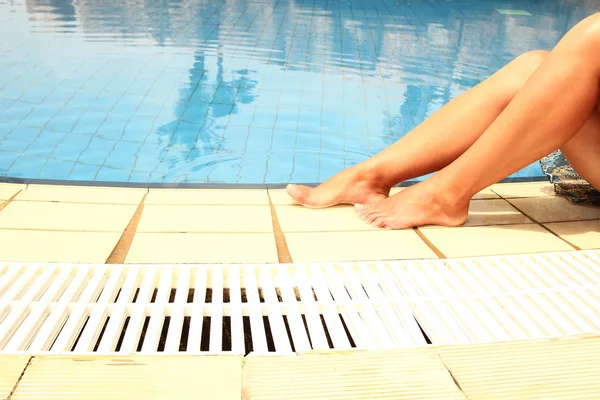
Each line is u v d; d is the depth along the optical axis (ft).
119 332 3.96
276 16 21.07
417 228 6.10
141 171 8.98
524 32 20.11
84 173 8.79
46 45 15.87
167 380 3.25
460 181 5.86
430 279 4.91
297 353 3.59
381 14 22.25
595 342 3.83
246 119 11.37
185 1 23.27
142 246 5.31
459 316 4.31
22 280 4.48
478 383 3.35
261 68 14.67
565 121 5.24
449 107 6.40
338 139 10.61
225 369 3.39
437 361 3.56
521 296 4.60
